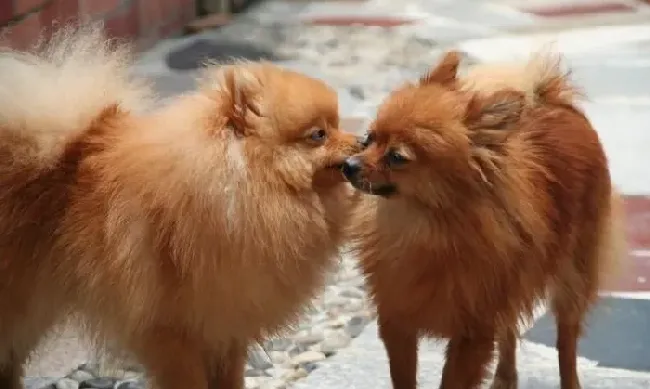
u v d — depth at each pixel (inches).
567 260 164.9
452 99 145.2
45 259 149.9
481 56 406.3
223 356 156.9
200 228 137.6
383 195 142.9
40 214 149.9
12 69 152.6
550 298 170.9
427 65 396.2
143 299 142.1
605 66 395.9
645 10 513.0
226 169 137.6
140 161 143.3
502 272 146.6
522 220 147.0
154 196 140.3
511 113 143.9
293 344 200.2
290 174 140.0
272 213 138.6
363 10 516.7
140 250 141.3
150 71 370.6
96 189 147.0
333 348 198.7
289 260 141.5
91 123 153.0
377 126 143.3
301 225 141.5
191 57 397.1
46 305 153.5
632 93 362.0
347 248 157.9
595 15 499.2
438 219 143.2
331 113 143.6
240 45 423.2
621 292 219.0
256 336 149.4
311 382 184.2
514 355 177.6
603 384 181.8
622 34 453.7
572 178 161.5
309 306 154.2
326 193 145.8
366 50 422.9
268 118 139.9
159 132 144.5
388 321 155.0
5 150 150.0
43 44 254.1
